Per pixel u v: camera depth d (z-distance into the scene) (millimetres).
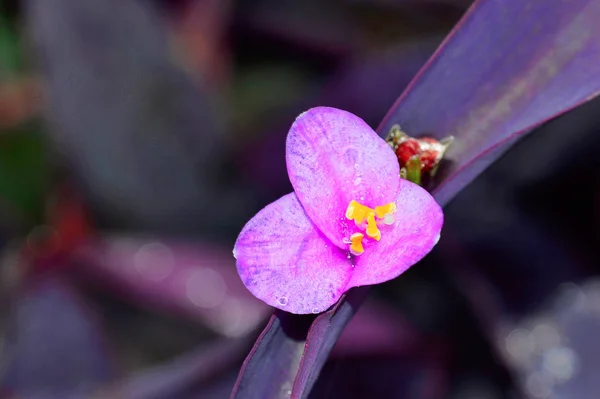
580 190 343
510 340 305
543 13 233
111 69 325
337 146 230
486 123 235
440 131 237
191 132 342
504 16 233
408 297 331
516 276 322
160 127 338
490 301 302
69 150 329
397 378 311
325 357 223
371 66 342
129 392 290
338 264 229
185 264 333
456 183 230
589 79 230
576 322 311
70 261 337
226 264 334
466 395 315
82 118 326
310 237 229
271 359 226
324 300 225
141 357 320
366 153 230
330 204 230
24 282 335
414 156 233
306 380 217
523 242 329
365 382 309
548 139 326
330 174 230
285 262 226
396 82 336
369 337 308
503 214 334
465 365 322
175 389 270
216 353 259
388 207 228
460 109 236
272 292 224
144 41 326
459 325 324
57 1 313
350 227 231
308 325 228
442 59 233
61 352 320
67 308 328
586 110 317
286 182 343
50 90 319
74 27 317
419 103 236
